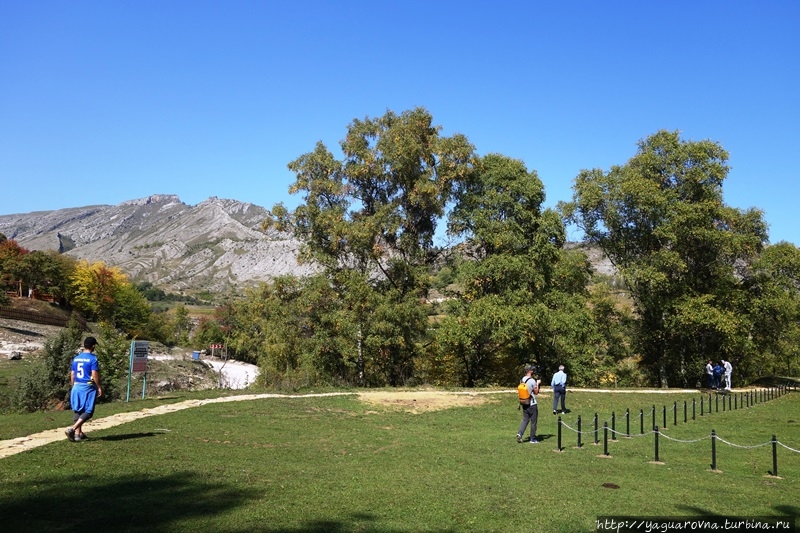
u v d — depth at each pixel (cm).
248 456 1259
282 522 762
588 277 4175
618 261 3900
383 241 3631
